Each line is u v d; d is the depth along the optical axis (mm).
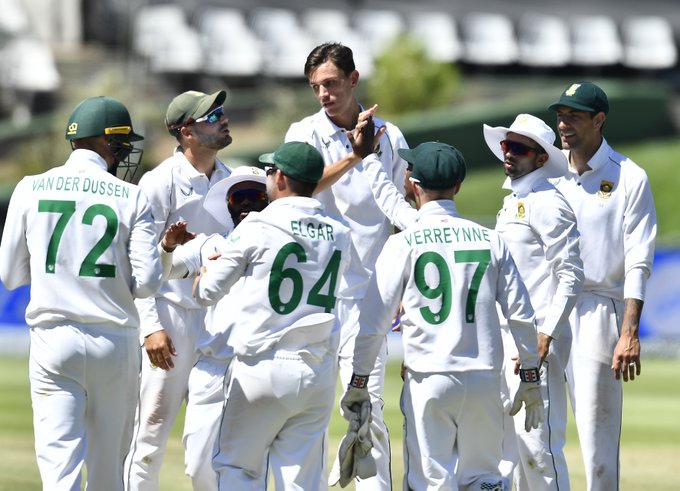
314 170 19812
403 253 19391
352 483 27875
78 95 120438
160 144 120625
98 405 20094
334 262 19797
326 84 23703
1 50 132375
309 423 19844
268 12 141250
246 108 131375
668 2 148375
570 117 23359
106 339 19859
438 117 119250
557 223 21734
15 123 126500
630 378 23016
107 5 141625
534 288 22281
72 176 20062
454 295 19250
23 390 49562
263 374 19312
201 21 139000
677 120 131500
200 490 22844
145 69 132250
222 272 19406
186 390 24125
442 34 144000
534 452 22109
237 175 23125
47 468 19375
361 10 145250
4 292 69438
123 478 20688
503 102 135625
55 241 19766
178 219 23844
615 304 23594
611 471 23406
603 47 144750
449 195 19891
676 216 112312
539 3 147750
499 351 19469
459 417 19266
